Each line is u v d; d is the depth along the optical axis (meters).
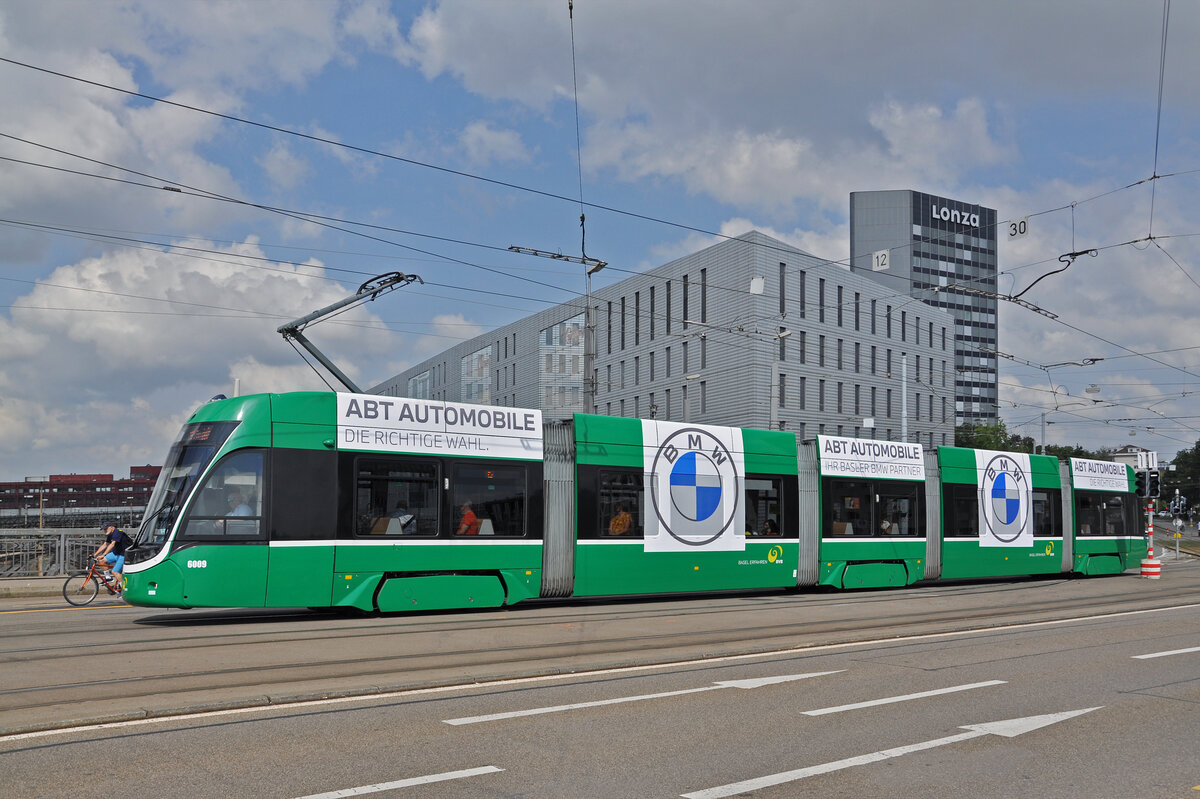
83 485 53.88
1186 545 71.94
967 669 10.84
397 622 15.00
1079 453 108.19
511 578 17.25
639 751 6.93
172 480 14.89
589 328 24.95
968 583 26.02
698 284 57.56
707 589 19.78
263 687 9.19
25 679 9.54
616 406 67.31
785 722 7.95
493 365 84.44
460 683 9.55
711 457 20.19
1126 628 15.16
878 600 19.97
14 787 5.84
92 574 18.69
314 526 15.30
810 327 58.84
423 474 16.48
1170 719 8.27
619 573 18.59
